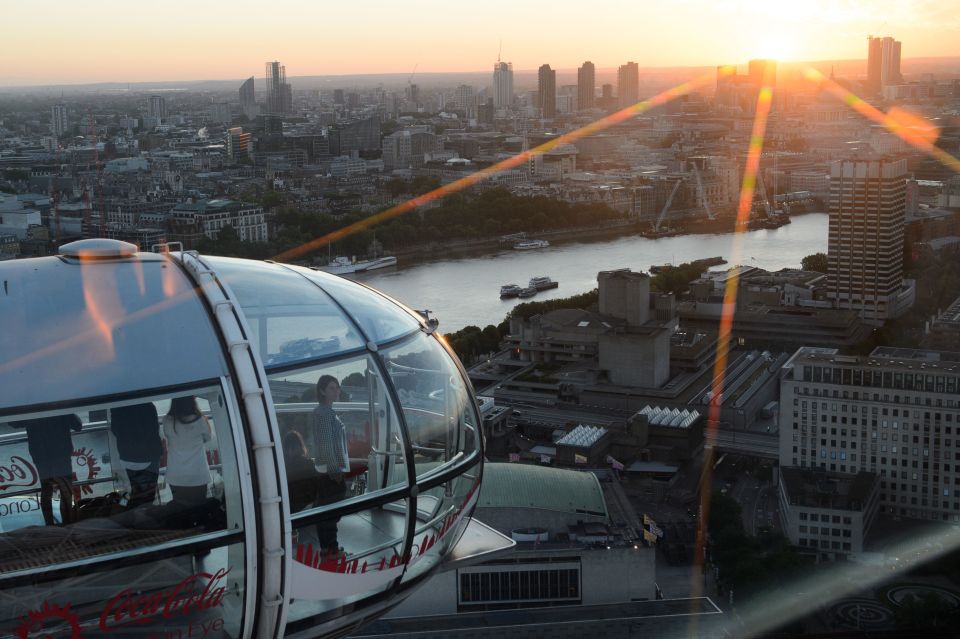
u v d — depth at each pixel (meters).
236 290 32.22
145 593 28.73
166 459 29.12
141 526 28.73
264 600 30.06
